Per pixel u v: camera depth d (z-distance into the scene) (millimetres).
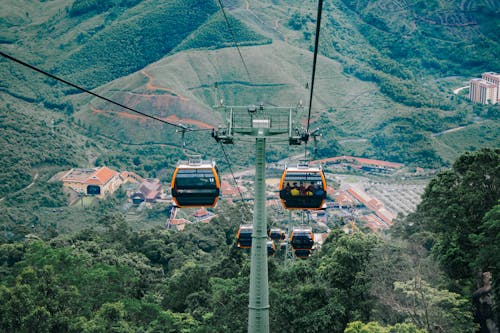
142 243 137125
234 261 96312
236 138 38219
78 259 82438
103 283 74312
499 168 69875
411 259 67250
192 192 46594
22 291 66938
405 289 56531
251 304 37531
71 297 69250
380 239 82312
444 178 73938
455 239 68500
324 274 71438
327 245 106188
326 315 61094
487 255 58969
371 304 64812
